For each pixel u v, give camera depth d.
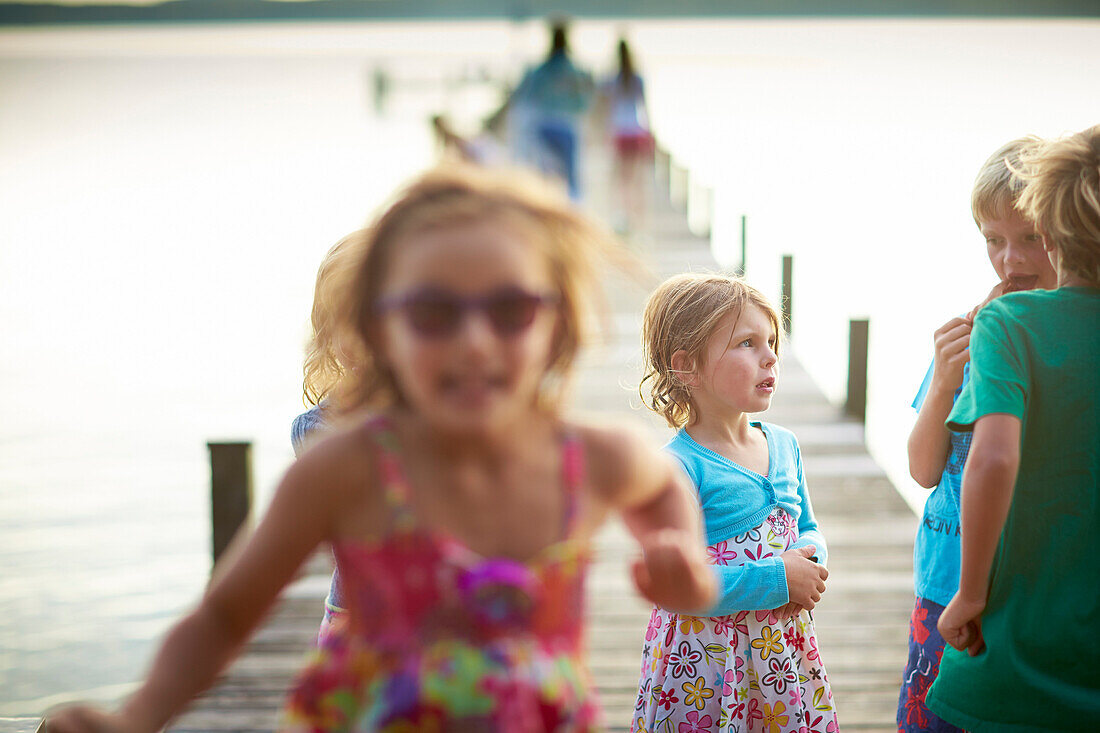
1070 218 1.89
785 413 7.81
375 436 1.32
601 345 1.36
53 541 10.26
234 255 26.33
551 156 11.05
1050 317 1.92
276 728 3.62
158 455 12.95
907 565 5.13
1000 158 2.27
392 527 1.28
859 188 24.66
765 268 16.38
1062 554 1.89
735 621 2.30
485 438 1.31
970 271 15.80
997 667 1.93
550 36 11.09
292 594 4.82
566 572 1.33
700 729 2.28
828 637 4.33
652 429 6.30
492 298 1.21
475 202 1.25
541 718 1.27
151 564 9.72
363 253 1.31
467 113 26.14
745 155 31.47
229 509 4.63
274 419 14.46
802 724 2.30
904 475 8.09
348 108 62.34
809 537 2.50
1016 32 78.69
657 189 19.75
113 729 1.21
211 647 1.30
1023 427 1.90
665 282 2.54
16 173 41.84
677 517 1.47
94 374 16.81
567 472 1.36
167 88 75.31
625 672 4.06
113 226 30.98
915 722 2.33
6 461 12.67
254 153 44.53
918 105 43.16
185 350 18.25
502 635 1.27
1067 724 1.89
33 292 23.23
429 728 1.24
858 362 7.66
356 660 1.29
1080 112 35.78
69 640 8.20
